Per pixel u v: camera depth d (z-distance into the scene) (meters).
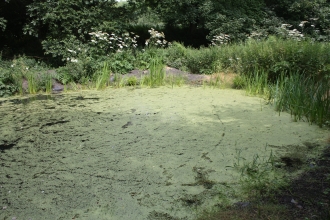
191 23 11.15
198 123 4.42
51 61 8.38
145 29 11.54
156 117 4.74
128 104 5.54
